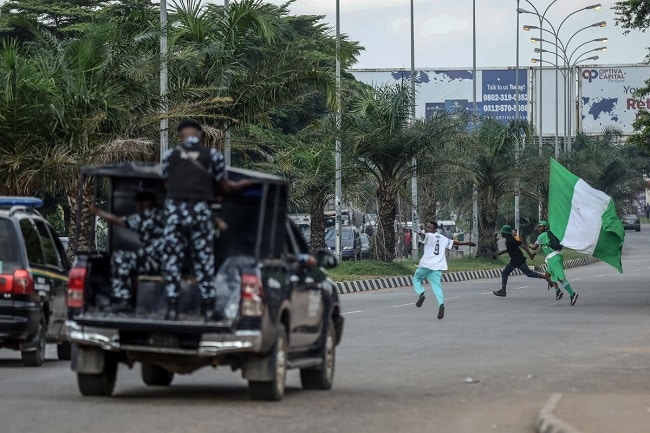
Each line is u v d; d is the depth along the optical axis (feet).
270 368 60.13
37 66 141.38
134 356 59.88
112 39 149.79
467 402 62.95
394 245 237.45
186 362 59.93
